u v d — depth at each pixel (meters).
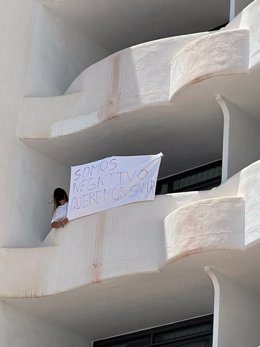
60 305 21.77
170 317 21.94
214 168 23.16
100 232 20.86
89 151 23.28
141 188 20.78
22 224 22.64
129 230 20.50
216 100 20.91
